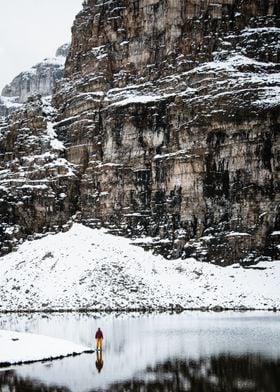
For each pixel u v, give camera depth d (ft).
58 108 543.80
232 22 492.13
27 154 507.30
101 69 520.01
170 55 490.08
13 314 339.36
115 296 367.86
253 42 476.13
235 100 424.05
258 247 400.06
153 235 434.71
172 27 500.33
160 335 224.12
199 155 424.87
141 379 146.92
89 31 555.69
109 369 160.45
